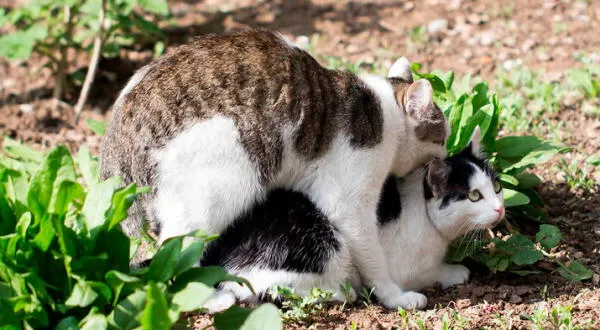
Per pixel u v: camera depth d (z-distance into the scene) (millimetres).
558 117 9633
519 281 6863
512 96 9711
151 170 6219
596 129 9320
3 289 5043
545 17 12133
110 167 6508
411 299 6441
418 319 6074
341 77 6660
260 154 6254
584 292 6492
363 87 6664
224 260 6406
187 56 6543
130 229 6500
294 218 6355
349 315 6273
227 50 6535
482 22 12055
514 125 9219
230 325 5102
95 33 10875
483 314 6199
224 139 6152
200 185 6145
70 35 10727
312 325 6098
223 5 12914
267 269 6297
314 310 6188
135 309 4934
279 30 12078
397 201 6762
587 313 6113
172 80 6355
